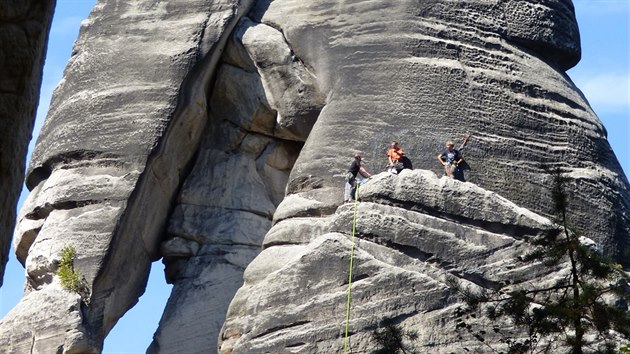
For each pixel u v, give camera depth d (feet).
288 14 223.30
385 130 211.00
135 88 222.28
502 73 217.77
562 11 228.02
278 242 208.23
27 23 38.14
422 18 218.79
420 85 213.25
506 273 195.21
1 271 37.91
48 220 219.82
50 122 229.25
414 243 198.29
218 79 224.94
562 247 117.60
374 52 216.54
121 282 216.54
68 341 208.03
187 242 222.69
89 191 217.97
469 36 219.20
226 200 223.51
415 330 191.62
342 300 196.13
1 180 37.78
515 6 223.92
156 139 217.77
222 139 225.35
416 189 201.36
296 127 220.84
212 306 217.15
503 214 200.95
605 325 112.98
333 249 198.90
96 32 230.48
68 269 213.05
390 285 195.42
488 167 209.26
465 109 213.05
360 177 210.79
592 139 219.41
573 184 211.82
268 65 221.05
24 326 211.00
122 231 214.90
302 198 210.38
